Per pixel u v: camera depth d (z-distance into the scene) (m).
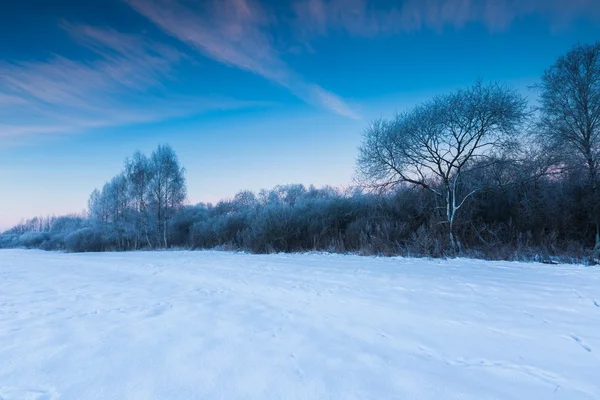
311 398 3.11
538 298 6.45
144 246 33.44
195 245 28.31
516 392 3.18
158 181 33.50
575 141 14.41
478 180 16.38
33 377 3.59
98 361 3.98
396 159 16.86
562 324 5.00
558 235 14.00
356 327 5.15
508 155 15.39
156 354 4.18
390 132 16.78
